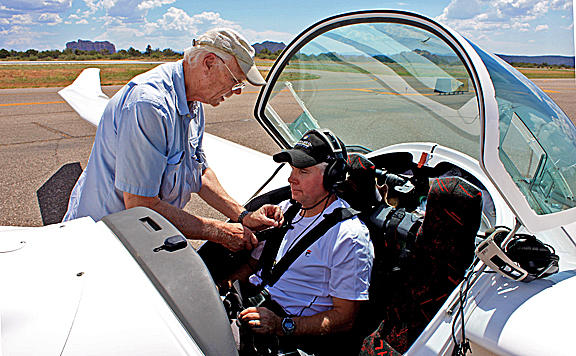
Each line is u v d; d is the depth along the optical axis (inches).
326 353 53.1
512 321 41.3
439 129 154.1
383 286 56.7
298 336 50.9
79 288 33.7
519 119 47.5
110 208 60.6
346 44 75.7
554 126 53.9
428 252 48.4
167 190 61.9
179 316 32.2
